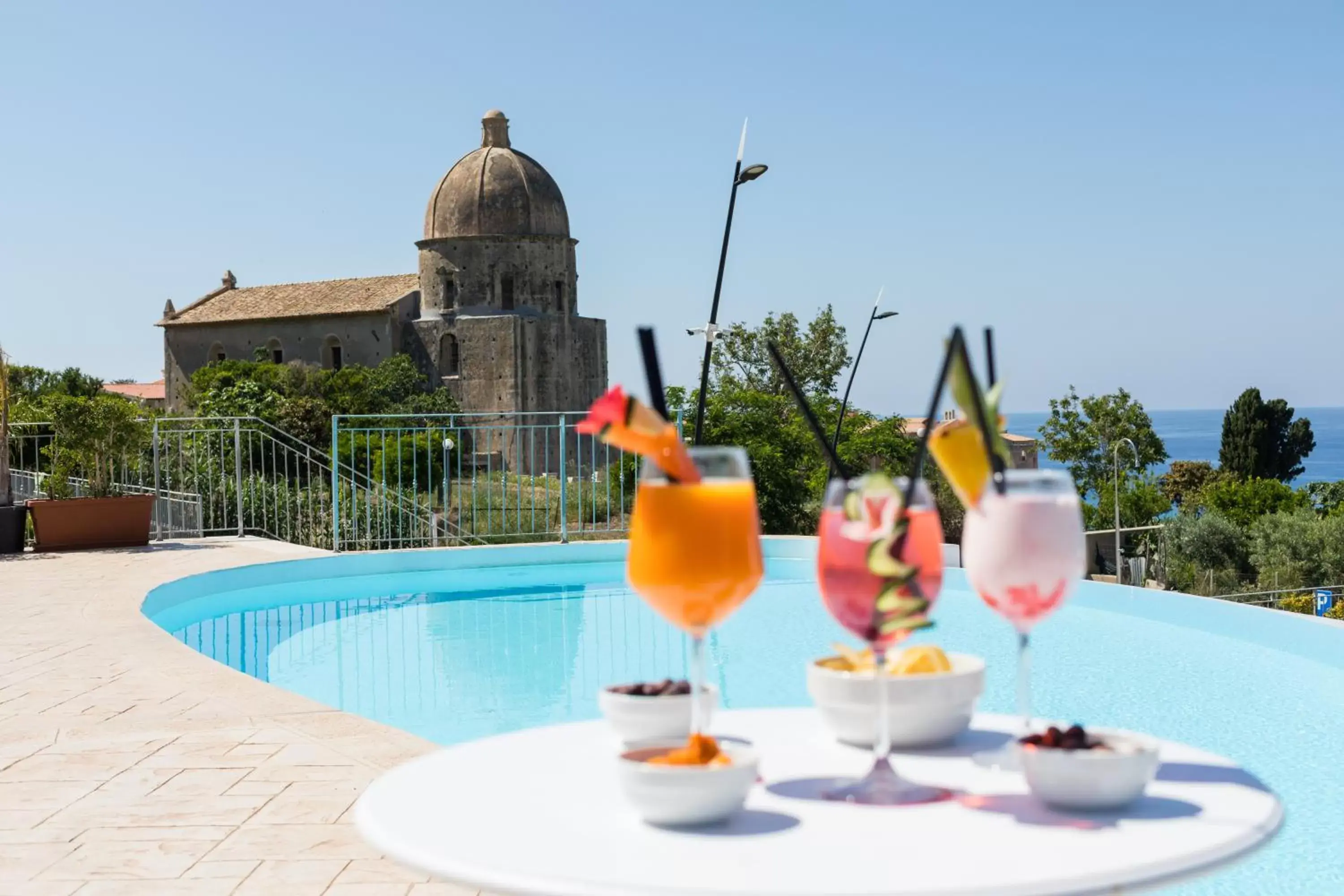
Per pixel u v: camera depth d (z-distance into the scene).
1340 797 4.10
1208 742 4.80
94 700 4.88
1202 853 1.16
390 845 1.25
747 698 5.81
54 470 11.78
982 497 1.36
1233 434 63.91
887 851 1.18
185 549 11.23
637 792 1.27
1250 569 33.81
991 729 1.67
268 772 3.81
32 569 9.60
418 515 13.66
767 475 21.59
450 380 61.34
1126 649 6.80
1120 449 53.25
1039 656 6.61
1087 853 1.16
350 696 6.18
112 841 3.19
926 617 1.36
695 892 1.08
